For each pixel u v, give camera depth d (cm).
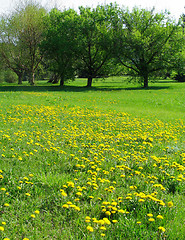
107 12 4316
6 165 511
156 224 339
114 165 561
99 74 4753
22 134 773
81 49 4169
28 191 407
